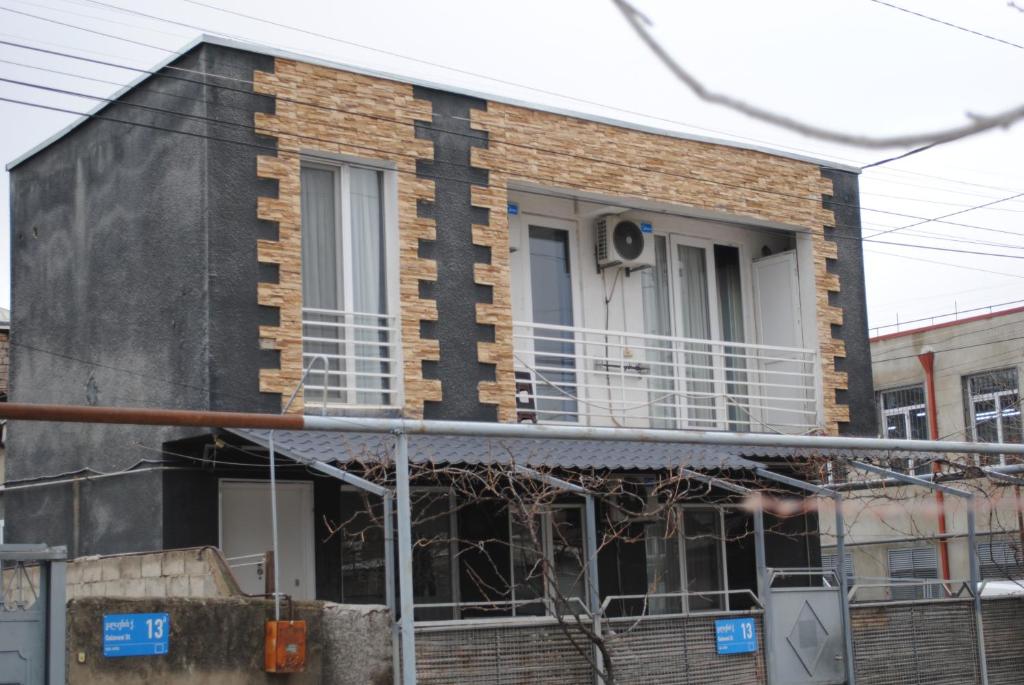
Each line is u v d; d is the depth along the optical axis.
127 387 14.89
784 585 18.86
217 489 14.36
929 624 14.08
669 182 17.86
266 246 14.25
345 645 10.39
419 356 15.19
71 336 16.05
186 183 14.28
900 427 31.69
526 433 10.82
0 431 19.88
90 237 15.85
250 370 13.95
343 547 15.27
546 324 17.83
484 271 15.89
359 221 15.43
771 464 16.27
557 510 17.11
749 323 19.97
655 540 18.12
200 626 9.82
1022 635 14.89
